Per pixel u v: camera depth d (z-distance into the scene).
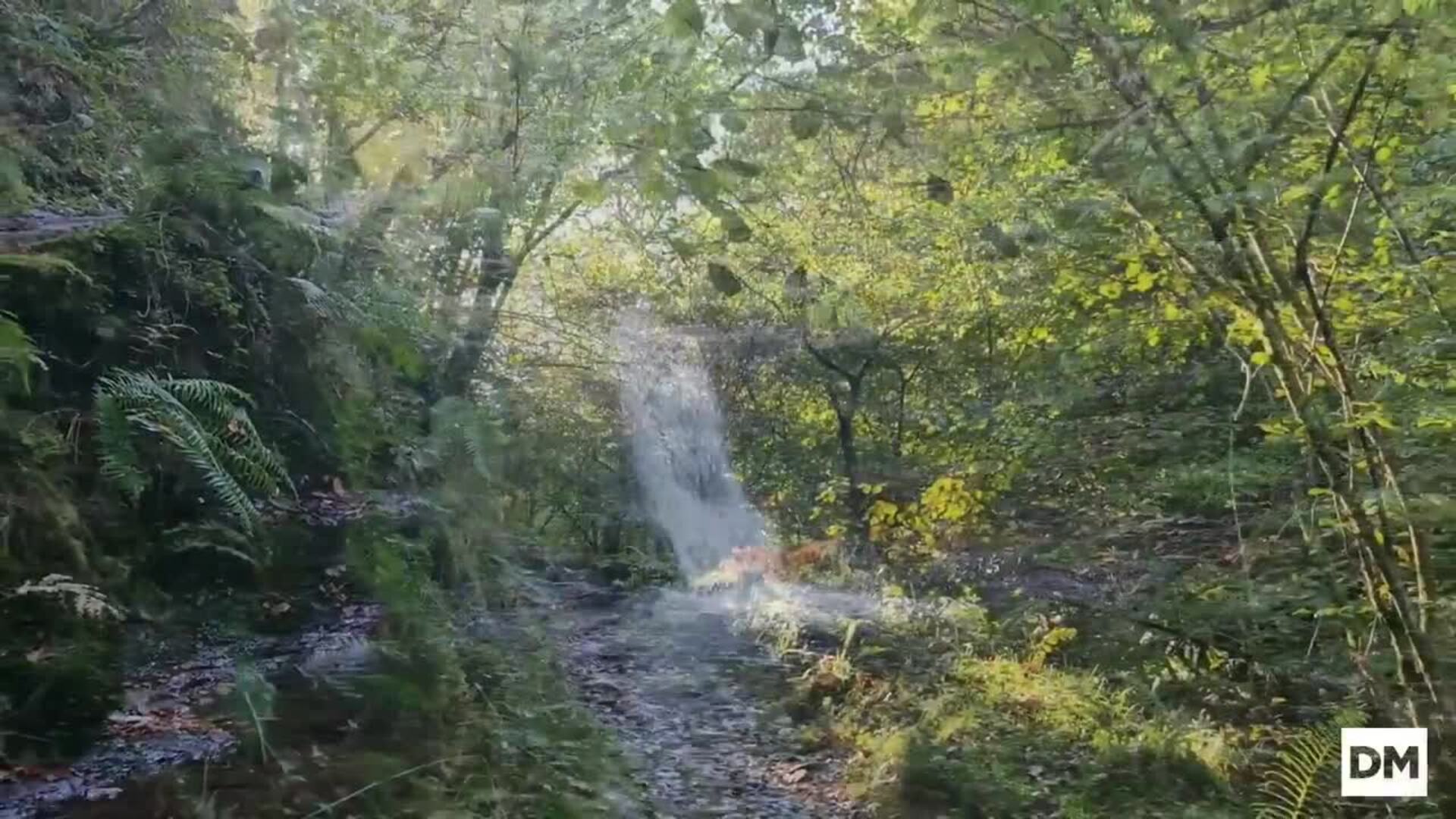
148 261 5.15
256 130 8.04
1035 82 4.88
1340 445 5.14
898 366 9.93
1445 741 4.87
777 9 4.05
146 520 4.44
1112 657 7.20
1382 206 5.04
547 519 10.93
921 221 6.94
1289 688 6.11
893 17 4.69
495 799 4.08
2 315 3.88
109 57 6.65
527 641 6.48
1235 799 5.31
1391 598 5.13
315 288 5.77
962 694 6.93
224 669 4.05
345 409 6.00
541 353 11.54
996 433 8.56
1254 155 4.69
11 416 3.93
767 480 12.56
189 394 3.99
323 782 3.60
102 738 3.45
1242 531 6.95
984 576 8.46
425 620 5.06
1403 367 5.25
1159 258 5.82
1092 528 7.98
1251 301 5.14
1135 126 4.77
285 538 5.08
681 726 6.47
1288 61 4.60
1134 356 7.40
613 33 6.75
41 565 3.72
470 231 8.16
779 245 7.56
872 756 6.09
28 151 5.67
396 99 8.03
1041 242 6.04
